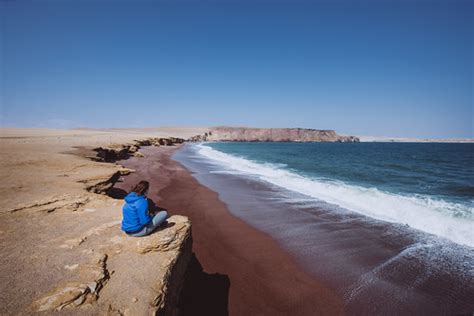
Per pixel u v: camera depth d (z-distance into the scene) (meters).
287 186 14.91
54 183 8.32
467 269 6.00
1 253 3.88
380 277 5.72
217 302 4.83
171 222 4.90
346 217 9.52
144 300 3.11
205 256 6.52
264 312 4.62
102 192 9.10
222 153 44.66
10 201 6.18
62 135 39.69
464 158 37.41
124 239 4.46
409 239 7.54
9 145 19.17
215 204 11.00
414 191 13.45
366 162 30.23
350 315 4.61
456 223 8.34
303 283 5.49
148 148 43.19
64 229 4.85
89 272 3.47
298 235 7.89
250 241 7.45
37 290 3.07
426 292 5.23
